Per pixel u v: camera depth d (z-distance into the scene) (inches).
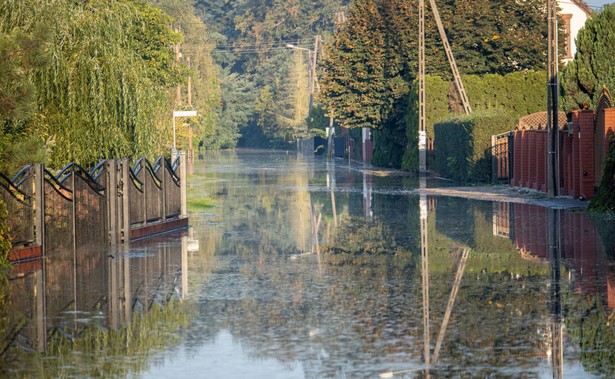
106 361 575.2
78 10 1566.2
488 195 2347.4
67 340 639.8
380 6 4288.9
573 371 535.8
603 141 1927.9
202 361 574.2
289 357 580.4
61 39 1472.7
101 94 1475.1
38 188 1129.4
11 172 1098.1
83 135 1457.9
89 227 1257.4
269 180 3302.2
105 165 1304.1
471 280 904.3
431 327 668.7
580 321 687.1
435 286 869.2
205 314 737.0
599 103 1972.2
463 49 4013.3
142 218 1417.3
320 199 2262.6
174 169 1606.8
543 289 840.9
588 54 2635.3
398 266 1020.5
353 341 623.8
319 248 1216.8
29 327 689.0
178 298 820.0
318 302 788.0
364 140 5319.9
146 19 3184.1
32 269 1024.2
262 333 656.4
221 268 1026.1
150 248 1239.5
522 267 991.6
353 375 531.5
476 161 2883.9
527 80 3814.0
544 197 2206.0
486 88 3831.2
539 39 3951.8
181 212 1611.7
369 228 1486.2
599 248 1154.0
